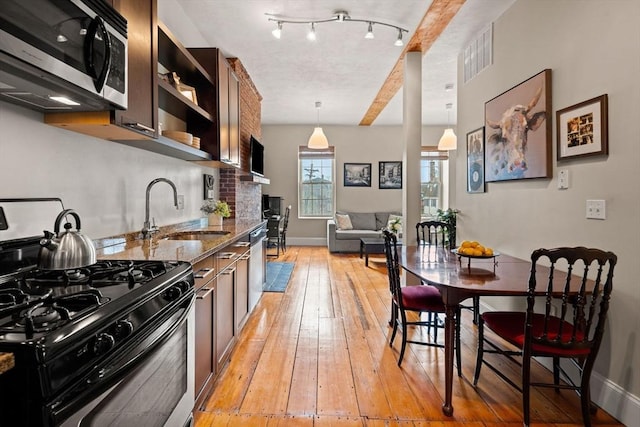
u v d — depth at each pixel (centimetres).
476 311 306
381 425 182
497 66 312
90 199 191
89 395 84
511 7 291
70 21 121
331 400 203
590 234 207
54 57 114
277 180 820
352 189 819
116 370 93
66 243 126
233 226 362
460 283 193
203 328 192
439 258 269
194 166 350
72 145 177
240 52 407
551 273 171
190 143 264
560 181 232
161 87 220
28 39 104
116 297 104
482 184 336
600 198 200
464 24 329
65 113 159
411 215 401
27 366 72
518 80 280
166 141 219
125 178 227
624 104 184
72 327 82
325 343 280
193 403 158
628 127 182
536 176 253
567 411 194
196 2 303
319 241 825
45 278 126
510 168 286
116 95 149
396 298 255
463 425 182
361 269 560
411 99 397
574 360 214
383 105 634
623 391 183
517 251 281
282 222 726
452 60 420
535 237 259
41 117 158
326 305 377
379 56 417
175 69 287
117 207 218
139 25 181
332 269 559
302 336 294
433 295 255
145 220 245
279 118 748
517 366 244
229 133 363
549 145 241
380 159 818
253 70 466
